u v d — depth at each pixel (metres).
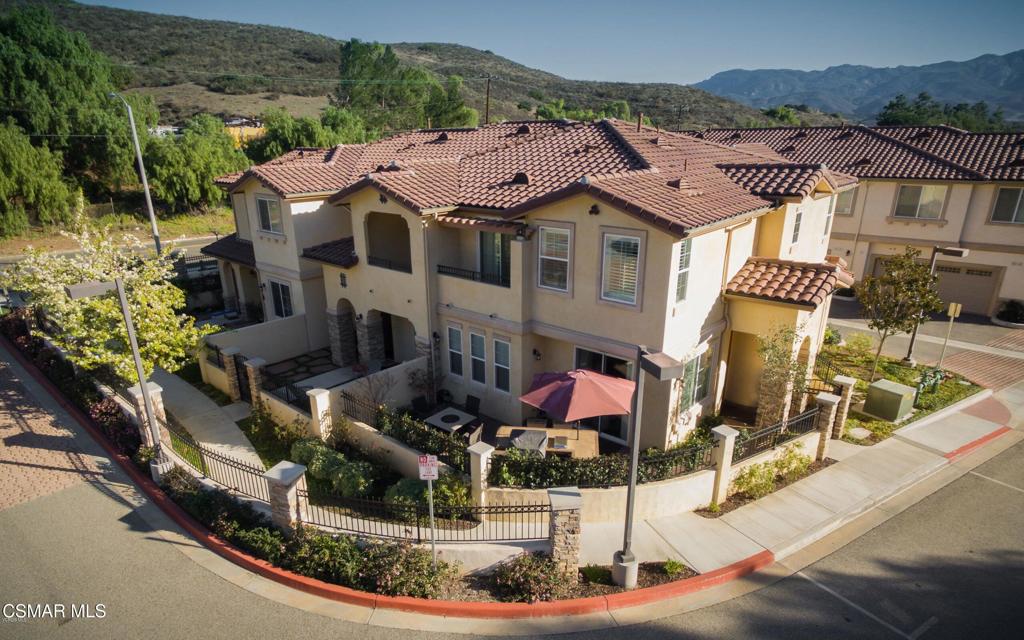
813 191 17.78
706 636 9.20
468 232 17.44
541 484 11.98
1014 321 25.92
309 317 22.00
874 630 9.30
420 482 12.55
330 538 10.92
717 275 15.24
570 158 18.88
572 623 9.48
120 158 50.00
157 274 17.69
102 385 17.55
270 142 62.09
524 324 15.68
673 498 12.06
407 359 21.08
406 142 27.14
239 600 10.11
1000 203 25.92
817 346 18.47
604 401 12.54
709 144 22.91
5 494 13.23
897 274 17.47
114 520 12.34
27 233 44.53
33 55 52.09
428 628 9.44
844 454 14.88
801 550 11.32
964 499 13.09
